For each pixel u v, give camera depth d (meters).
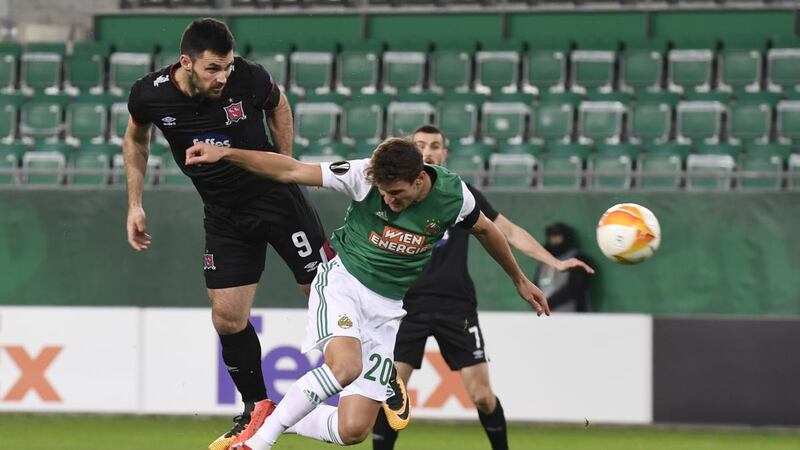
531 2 70.19
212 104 22.97
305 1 71.25
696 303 42.66
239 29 70.75
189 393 39.06
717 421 37.78
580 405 38.00
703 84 63.94
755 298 42.38
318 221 24.94
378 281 22.42
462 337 28.84
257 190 23.84
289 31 70.31
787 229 42.22
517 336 38.25
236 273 24.45
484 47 66.88
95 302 44.53
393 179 20.25
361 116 61.06
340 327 22.03
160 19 71.19
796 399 37.66
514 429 40.00
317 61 66.00
